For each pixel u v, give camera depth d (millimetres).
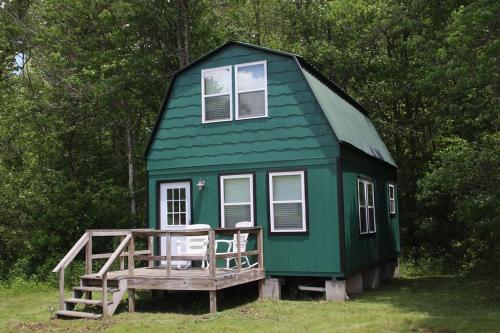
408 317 10219
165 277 11172
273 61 13586
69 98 22062
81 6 21453
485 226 15406
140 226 22328
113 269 18609
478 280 17609
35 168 20234
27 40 22891
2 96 21812
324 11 25312
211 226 13852
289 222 12977
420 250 24453
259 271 12688
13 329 10117
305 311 10977
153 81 22297
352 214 13539
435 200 22641
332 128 12641
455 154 12992
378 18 24156
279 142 13281
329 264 12461
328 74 24797
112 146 24906
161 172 14641
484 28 12586
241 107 13867
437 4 18625
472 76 13047
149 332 9281
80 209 20828
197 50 23734
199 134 14281
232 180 13781
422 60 19469
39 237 19547
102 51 21922
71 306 11508
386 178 19125
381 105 25812
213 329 9305
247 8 28125
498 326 9289
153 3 21500
